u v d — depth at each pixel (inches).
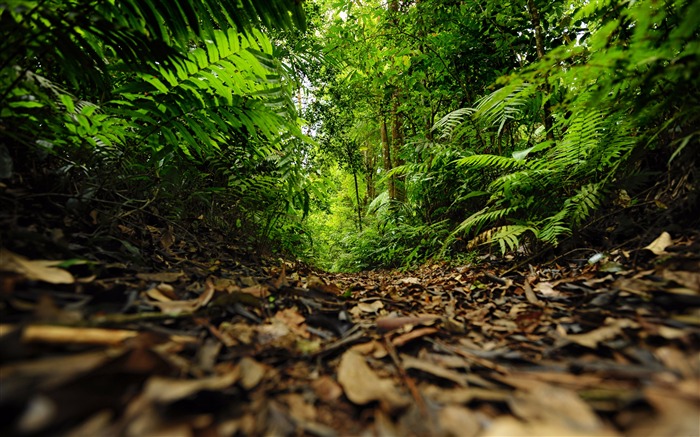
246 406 25.9
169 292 47.6
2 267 34.8
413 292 86.0
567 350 37.1
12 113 59.1
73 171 72.1
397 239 241.4
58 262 41.1
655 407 22.7
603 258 78.3
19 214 51.4
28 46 58.6
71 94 82.0
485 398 27.1
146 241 72.3
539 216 130.0
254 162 138.0
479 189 180.9
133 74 102.3
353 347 40.8
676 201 76.0
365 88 291.3
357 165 375.2
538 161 123.0
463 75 207.3
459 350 39.4
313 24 264.2
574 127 102.2
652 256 65.1
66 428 18.8
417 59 214.1
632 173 92.0
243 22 85.0
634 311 43.1
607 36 67.6
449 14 196.4
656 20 64.3
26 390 19.4
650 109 76.5
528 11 166.2
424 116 246.2
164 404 21.3
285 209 154.3
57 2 66.5
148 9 74.8
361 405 28.1
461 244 182.4
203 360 30.7
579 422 21.9
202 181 121.6
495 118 155.9
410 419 25.6
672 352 30.9
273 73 102.7
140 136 94.3
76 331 26.9
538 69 63.1
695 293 42.8
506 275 102.4
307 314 52.2
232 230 123.3
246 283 67.6
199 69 90.6
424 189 219.9
